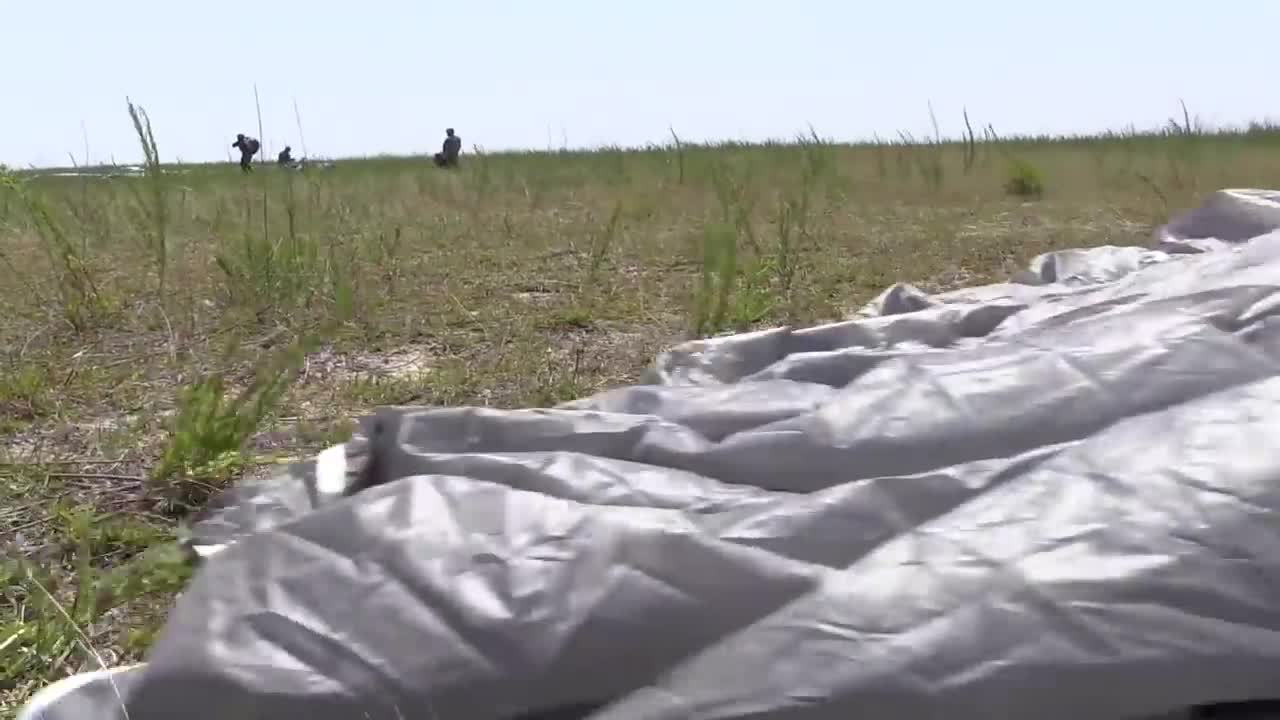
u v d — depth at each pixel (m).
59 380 3.41
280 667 1.43
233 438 2.67
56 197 6.43
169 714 1.43
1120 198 8.27
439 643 1.44
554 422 2.07
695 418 2.10
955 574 1.41
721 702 1.31
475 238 6.71
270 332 4.08
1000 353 2.04
